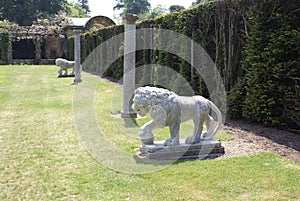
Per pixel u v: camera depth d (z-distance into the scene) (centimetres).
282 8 492
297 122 479
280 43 482
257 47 525
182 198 265
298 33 464
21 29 2400
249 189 282
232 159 361
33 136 457
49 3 3975
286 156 374
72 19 2462
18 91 911
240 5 572
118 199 264
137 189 282
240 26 595
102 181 300
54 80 1210
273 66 492
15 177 308
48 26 2564
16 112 625
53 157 368
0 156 369
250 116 546
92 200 262
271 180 300
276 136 465
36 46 2412
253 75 528
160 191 278
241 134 478
